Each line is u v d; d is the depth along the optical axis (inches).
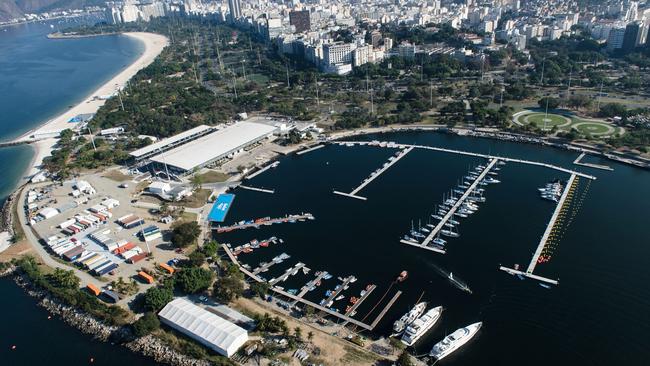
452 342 7721.5
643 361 7470.5
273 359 7568.9
